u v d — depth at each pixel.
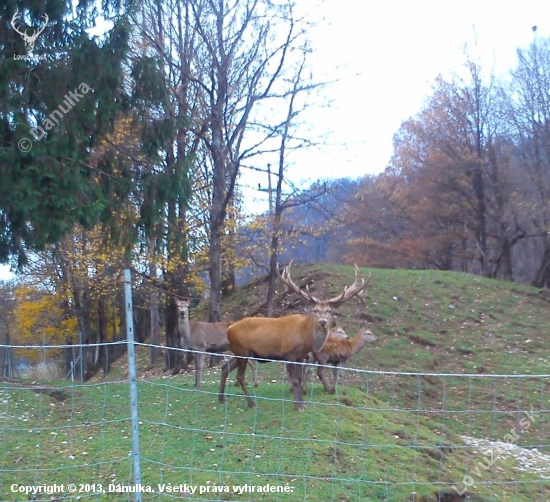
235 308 26.14
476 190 33.22
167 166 14.19
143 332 37.00
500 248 34.19
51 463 7.32
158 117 14.48
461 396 16.89
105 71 12.41
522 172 32.34
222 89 18.58
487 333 21.98
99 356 27.62
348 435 8.80
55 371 18.20
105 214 13.20
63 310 29.02
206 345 13.12
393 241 39.22
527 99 29.84
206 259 19.98
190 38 19.36
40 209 11.54
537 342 21.19
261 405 10.31
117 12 13.08
